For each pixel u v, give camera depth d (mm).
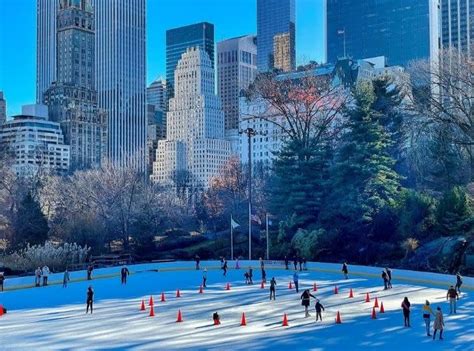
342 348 27859
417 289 49438
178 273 69250
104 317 37250
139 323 34812
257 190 111938
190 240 93438
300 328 32625
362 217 72750
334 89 93125
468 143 64625
